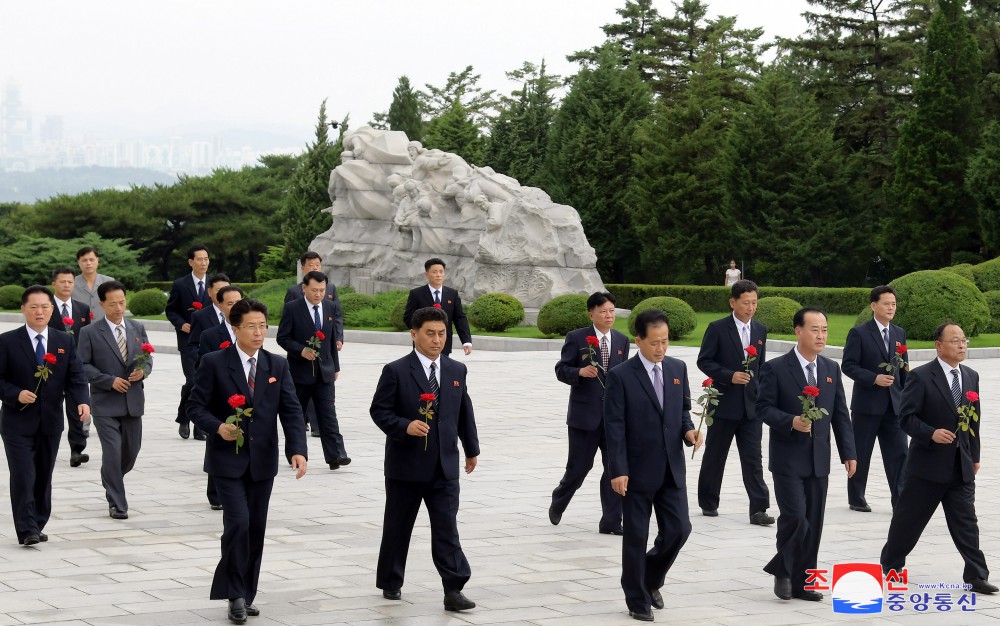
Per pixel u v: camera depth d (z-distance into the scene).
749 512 9.77
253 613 6.80
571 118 47.72
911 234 41.06
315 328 11.84
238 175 65.62
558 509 9.36
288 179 67.06
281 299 32.81
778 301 26.95
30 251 46.81
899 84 47.06
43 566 7.91
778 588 7.31
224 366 7.09
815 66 50.84
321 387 11.91
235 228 60.00
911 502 7.60
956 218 40.41
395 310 27.48
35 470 8.77
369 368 21.48
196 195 60.16
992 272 30.75
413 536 9.05
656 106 48.50
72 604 6.96
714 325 9.98
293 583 7.56
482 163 55.22
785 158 43.03
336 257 34.50
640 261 46.94
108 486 9.55
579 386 9.23
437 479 7.12
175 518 9.55
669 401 7.10
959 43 40.44
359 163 34.31
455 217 30.91
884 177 46.03
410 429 6.94
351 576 7.76
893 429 10.12
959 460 7.48
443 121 57.59
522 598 7.26
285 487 10.97
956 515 7.58
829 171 43.19
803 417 7.27
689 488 11.12
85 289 13.57
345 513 9.80
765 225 43.91
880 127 47.09
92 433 14.21
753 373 9.71
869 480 11.73
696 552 8.59
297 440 7.18
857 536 9.15
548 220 28.77
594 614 6.91
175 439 13.74
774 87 44.22
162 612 6.82
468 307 27.38
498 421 15.20
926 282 24.77
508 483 11.24
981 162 37.78
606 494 9.15
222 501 6.82
